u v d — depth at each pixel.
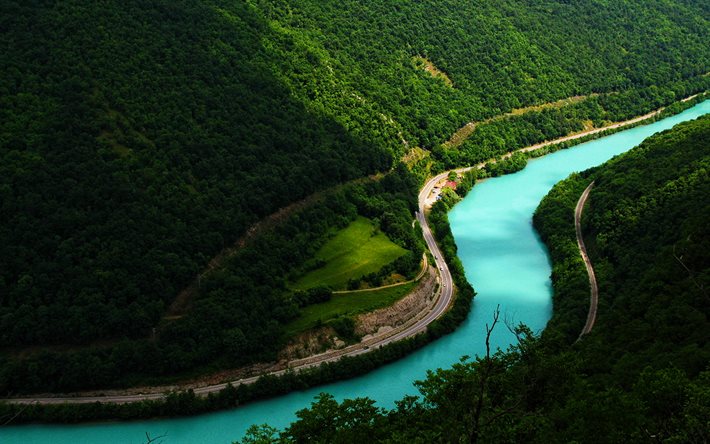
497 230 195.88
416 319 155.75
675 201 157.38
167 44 183.50
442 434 75.19
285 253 160.25
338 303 153.75
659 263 133.00
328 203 180.50
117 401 127.62
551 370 81.38
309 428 82.81
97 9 178.25
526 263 177.00
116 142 155.38
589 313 143.75
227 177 164.25
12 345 132.50
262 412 128.75
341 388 135.12
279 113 190.62
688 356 90.12
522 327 84.62
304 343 142.50
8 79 154.50
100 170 147.62
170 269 142.12
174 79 175.75
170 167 157.75
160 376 132.38
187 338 135.50
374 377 138.50
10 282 134.88
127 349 132.38
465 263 178.12
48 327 131.62
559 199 197.62
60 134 149.12
